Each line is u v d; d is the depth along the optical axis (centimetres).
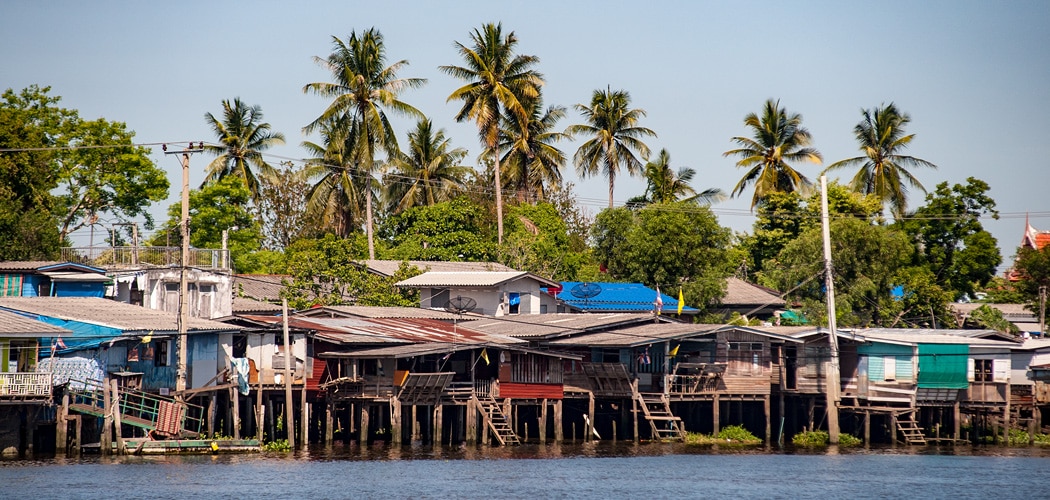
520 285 15762
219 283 14200
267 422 12100
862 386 13800
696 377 13350
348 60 17688
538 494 9425
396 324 13400
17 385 9981
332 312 13962
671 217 17850
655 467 11062
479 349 12438
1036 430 14388
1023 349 14325
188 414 11762
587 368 13312
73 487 9056
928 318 17350
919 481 10506
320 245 15725
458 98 17900
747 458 11919
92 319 10931
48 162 16388
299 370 12075
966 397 13775
